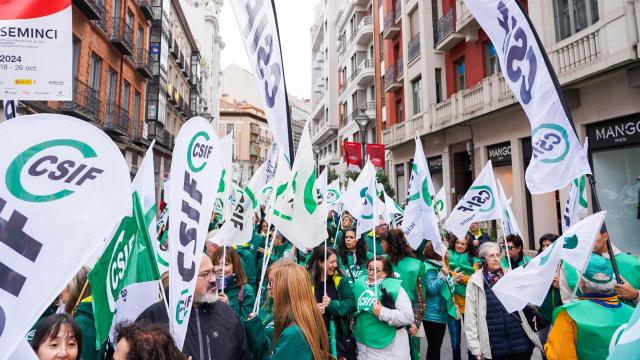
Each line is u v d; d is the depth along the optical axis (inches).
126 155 890.7
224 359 103.4
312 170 167.3
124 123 833.5
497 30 181.0
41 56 122.7
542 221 492.7
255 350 118.6
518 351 156.6
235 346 107.9
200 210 98.9
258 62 135.0
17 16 121.7
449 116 662.5
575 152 157.2
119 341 75.7
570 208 206.2
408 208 251.3
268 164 343.9
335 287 163.6
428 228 227.1
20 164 63.7
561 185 157.9
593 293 114.0
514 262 210.8
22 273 61.9
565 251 125.7
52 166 66.1
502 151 568.4
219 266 160.7
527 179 165.5
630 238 384.5
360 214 276.2
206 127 103.8
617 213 395.5
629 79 362.9
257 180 260.1
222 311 110.4
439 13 753.0
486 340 157.4
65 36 124.8
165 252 160.6
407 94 839.1
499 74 531.2
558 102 161.6
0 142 62.5
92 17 663.8
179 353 75.4
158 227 314.0
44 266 63.4
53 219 65.1
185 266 92.1
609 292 112.3
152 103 1029.8
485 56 626.8
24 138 64.3
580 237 122.6
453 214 236.4
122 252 101.2
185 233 93.6
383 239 197.9
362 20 1254.3
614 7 365.1
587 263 117.7
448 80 732.0
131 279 103.0
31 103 503.5
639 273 140.7
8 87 120.6
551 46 441.1
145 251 105.9
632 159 382.3
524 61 171.6
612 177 402.0
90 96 675.4
